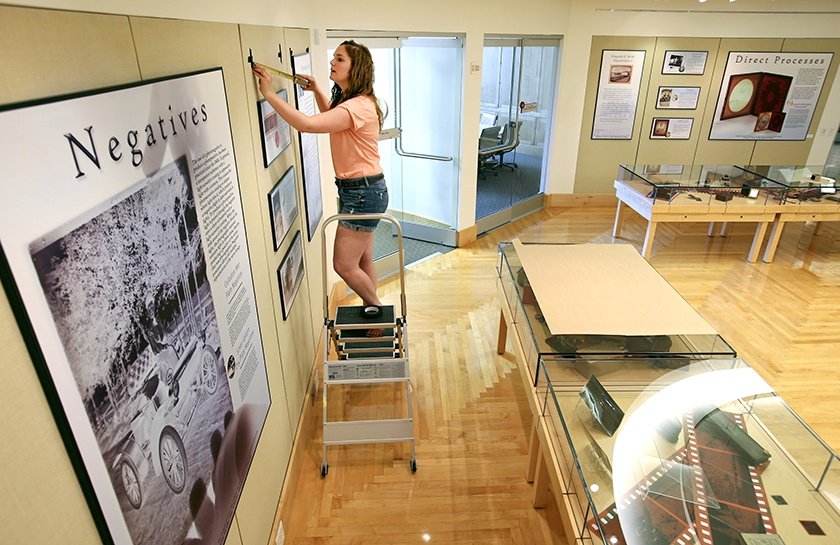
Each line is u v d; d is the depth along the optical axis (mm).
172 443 1257
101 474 970
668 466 1744
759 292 4598
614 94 6516
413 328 4043
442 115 5234
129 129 1075
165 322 1229
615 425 1884
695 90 6539
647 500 1642
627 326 2355
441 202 5645
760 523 1563
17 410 779
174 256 1278
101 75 1009
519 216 6664
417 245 5691
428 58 4977
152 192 1172
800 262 5262
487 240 5852
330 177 3873
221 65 1688
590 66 6375
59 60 885
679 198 5090
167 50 1305
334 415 3105
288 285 2506
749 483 1686
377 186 3041
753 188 5000
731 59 6391
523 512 2445
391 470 2688
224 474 1600
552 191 7000
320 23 3553
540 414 2203
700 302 4414
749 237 5980
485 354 3711
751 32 6262
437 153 5398
